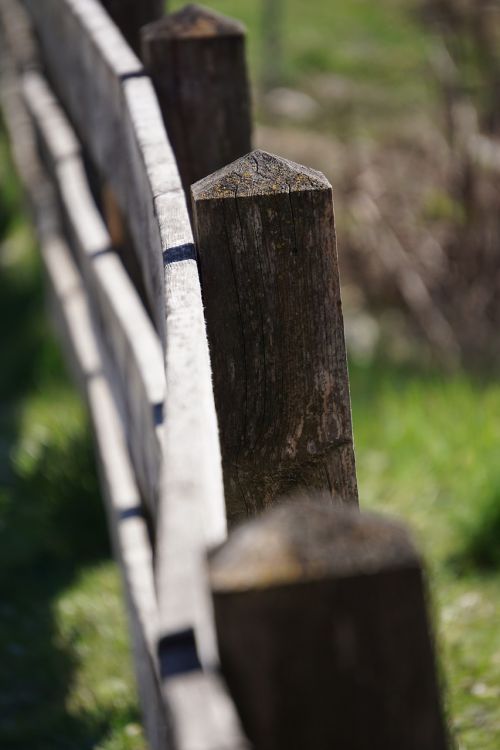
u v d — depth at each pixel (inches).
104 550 353.7
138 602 210.2
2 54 672.4
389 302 566.6
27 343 500.7
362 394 449.7
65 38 334.0
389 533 72.0
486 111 580.7
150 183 176.1
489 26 626.8
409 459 386.3
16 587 335.6
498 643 283.1
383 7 1079.0
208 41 227.8
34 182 512.7
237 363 154.6
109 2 296.4
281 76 935.7
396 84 909.2
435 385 453.4
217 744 62.2
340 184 660.1
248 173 150.3
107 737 265.0
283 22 1061.1
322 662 72.0
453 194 550.3
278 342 154.3
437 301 538.3
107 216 287.3
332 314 154.4
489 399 424.2
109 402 309.9
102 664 298.4
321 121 837.2
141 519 247.8
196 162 233.3
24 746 267.0
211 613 72.9
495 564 322.3
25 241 586.6
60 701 284.7
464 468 370.9
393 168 620.7
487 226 537.0
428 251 558.3
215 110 231.0
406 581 71.0
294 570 71.0
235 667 72.0
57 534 355.6
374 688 72.5
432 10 647.8
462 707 258.8
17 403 462.3
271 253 150.6
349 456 160.6
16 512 375.2
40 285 542.6
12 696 287.7
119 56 243.1
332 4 1104.8
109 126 255.3
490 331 516.4
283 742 73.0
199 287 135.6
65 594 331.0
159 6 298.5
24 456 397.1
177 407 102.5
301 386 156.9
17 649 306.3
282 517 72.9
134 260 241.8
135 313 229.1
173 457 92.0
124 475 268.7
